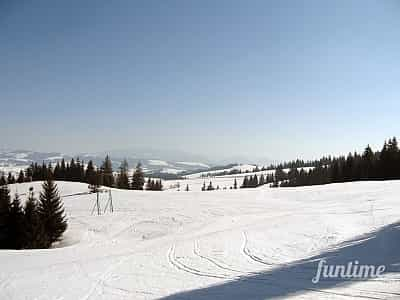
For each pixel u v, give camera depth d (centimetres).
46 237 2838
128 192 5438
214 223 2559
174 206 3881
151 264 1134
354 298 629
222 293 736
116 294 800
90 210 3978
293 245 1259
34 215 2927
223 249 1288
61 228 2983
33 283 973
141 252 1439
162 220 3183
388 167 6156
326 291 683
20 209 3083
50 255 1641
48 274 1090
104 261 1274
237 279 850
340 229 1487
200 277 905
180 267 1052
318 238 1338
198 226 2622
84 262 1302
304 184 9662
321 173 9344
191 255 1233
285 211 2827
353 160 7088
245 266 1002
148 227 2991
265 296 688
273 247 1255
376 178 6338
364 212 2033
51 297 818
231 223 2344
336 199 3447
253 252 1194
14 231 2917
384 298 618
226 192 5194
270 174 16350
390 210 1995
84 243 2677
